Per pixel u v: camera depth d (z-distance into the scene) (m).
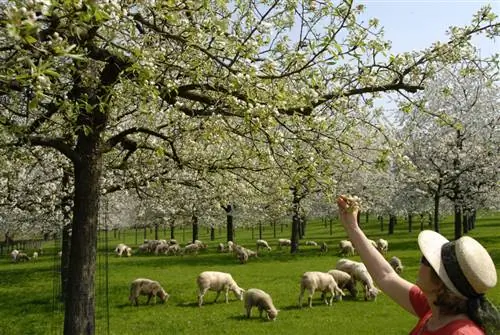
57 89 7.61
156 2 6.50
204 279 19.53
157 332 15.40
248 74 6.86
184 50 7.93
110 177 17.36
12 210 19.84
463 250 2.82
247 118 7.05
